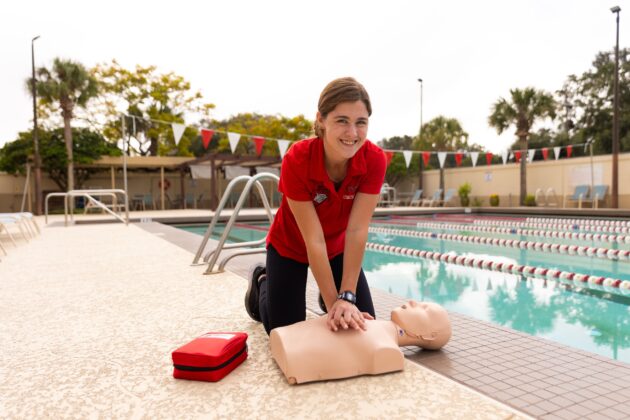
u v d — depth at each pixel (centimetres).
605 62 2112
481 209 1421
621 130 1994
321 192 144
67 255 446
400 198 2166
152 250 481
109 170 1852
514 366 149
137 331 192
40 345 175
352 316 142
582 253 581
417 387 129
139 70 2242
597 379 137
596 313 302
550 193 1526
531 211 1259
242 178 364
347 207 154
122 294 267
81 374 145
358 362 136
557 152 1491
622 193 1335
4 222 519
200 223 1110
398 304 243
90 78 1681
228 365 142
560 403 119
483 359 156
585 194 1367
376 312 225
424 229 965
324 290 147
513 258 548
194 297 256
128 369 148
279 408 117
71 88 1642
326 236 165
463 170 1842
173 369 147
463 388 128
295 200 143
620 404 119
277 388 130
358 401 120
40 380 140
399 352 140
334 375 134
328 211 152
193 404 121
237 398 124
